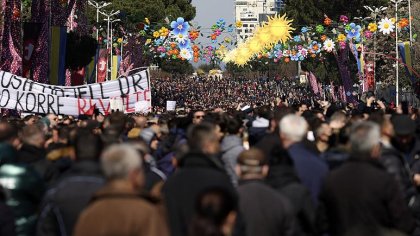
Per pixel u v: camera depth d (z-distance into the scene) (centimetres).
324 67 17300
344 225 1605
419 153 2219
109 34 14225
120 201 1268
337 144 2155
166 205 1564
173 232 1555
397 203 1593
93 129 2748
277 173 1702
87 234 1252
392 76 15038
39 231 1605
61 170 2014
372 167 1617
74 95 5131
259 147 1922
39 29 6988
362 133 1634
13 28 6969
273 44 12662
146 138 2652
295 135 1864
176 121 3020
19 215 1775
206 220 1107
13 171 1791
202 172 1575
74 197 1577
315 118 2619
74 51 8594
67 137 2328
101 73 11288
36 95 4975
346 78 12500
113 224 1248
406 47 10362
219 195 1120
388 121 2009
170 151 2412
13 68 6962
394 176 1712
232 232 1491
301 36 14562
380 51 15125
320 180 1822
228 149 2191
